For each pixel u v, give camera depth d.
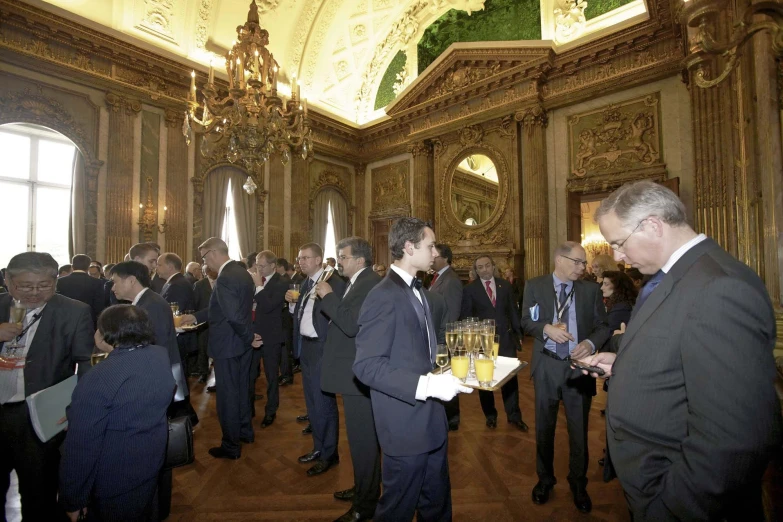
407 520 1.61
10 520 2.35
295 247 11.67
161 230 9.25
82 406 1.46
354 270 2.52
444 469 1.83
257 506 2.50
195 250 9.78
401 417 1.63
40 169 9.66
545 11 9.98
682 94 8.00
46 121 7.89
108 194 8.53
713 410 0.90
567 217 9.28
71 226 8.24
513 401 3.81
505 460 3.11
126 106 8.82
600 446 3.35
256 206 11.11
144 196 9.04
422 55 12.59
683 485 0.94
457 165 11.28
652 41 8.19
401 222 1.80
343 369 2.35
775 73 1.96
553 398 2.52
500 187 10.23
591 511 2.41
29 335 2.03
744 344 0.90
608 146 8.82
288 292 3.47
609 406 1.24
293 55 11.84
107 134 8.64
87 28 8.07
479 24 11.34
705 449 0.90
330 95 13.02
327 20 11.93
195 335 5.39
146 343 1.66
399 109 12.20
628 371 1.16
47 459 2.00
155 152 9.26
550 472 2.55
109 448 1.53
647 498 1.07
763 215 2.06
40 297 1.99
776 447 0.88
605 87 8.80
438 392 1.45
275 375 3.95
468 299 4.14
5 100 7.44
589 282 2.66
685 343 0.99
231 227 10.60
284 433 3.66
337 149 12.96
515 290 9.15
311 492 2.67
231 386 3.13
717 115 3.92
